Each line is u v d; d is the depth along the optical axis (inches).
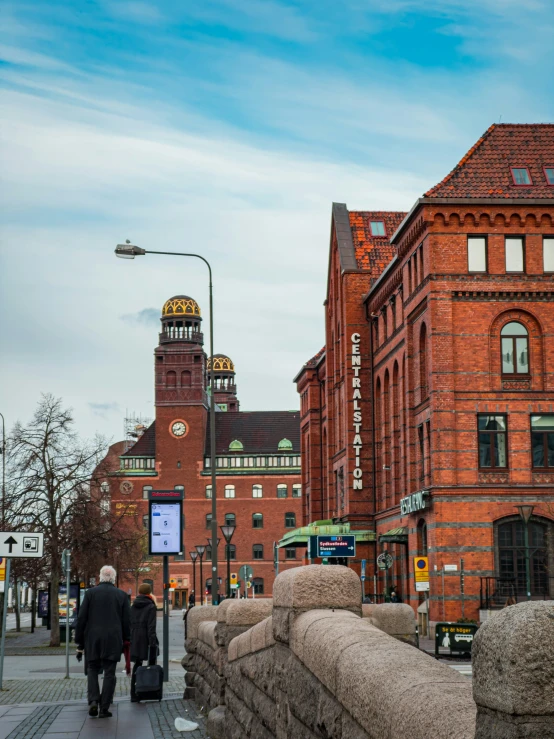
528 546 1734.7
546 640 131.1
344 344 2527.1
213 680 618.8
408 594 2065.7
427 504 1787.6
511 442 1768.0
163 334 5693.9
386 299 2256.4
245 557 5541.3
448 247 1796.3
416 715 158.2
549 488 1750.7
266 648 366.6
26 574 2135.8
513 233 1797.5
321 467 3201.3
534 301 1795.0
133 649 829.8
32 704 794.8
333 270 2807.6
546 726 130.4
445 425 1766.7
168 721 647.8
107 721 655.1
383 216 2711.6
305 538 2447.1
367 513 2433.6
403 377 2070.6
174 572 5492.1
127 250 1702.8
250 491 5600.4
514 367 1788.9
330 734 231.9
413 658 193.5
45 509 2065.7
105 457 2130.9
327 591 295.3
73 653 1803.6
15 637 2532.0
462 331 1787.6
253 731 395.5
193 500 5575.8
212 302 1759.4
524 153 1903.3
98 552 2094.0
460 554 1736.0
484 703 138.0
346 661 214.1
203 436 5634.8
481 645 139.1
